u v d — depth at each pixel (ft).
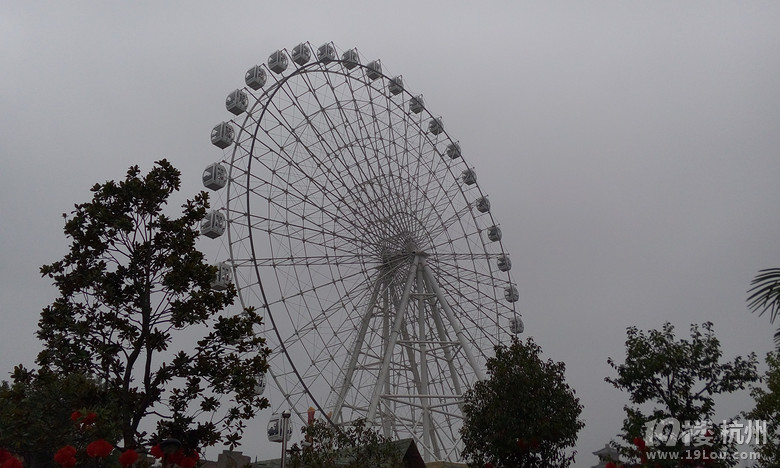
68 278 74.23
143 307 75.87
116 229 76.28
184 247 77.41
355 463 107.65
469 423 106.32
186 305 75.00
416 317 178.50
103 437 66.90
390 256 176.14
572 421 99.96
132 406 72.64
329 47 183.11
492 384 104.22
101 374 73.56
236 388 75.46
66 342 72.08
